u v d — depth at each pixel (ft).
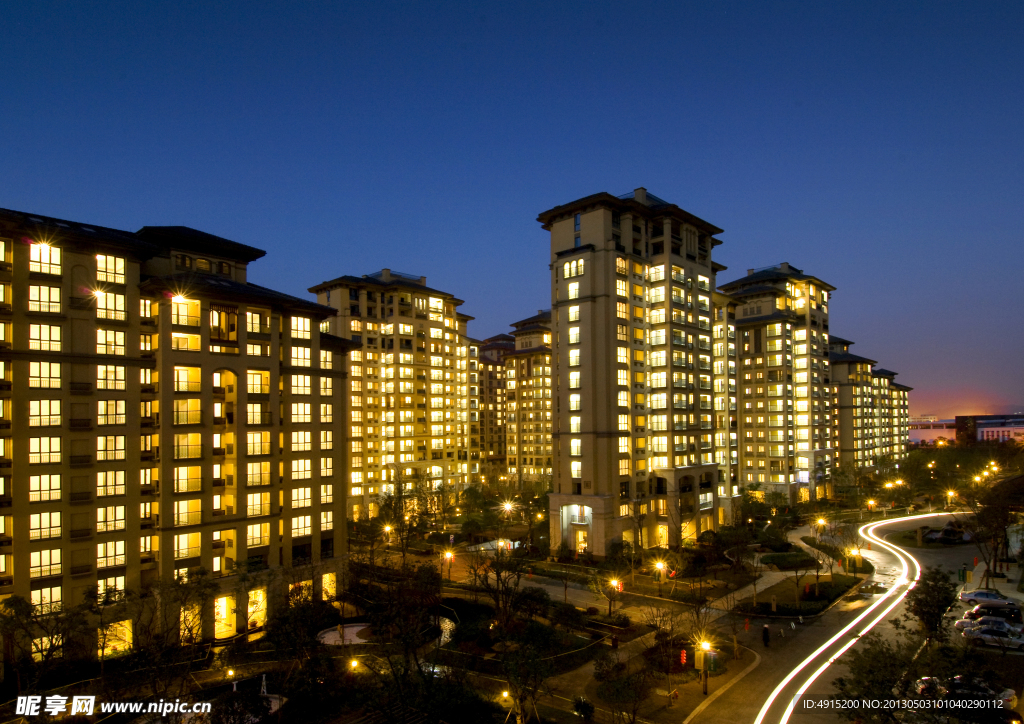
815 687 138.62
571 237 296.30
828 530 317.42
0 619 133.18
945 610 138.72
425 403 450.30
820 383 467.52
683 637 161.07
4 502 154.51
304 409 217.56
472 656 159.74
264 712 119.96
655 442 298.15
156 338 184.65
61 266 169.07
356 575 238.68
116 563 172.86
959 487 411.34
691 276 320.91
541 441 528.22
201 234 214.48
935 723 90.89
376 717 129.08
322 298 441.68
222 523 189.57
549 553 279.08
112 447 174.70
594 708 132.05
